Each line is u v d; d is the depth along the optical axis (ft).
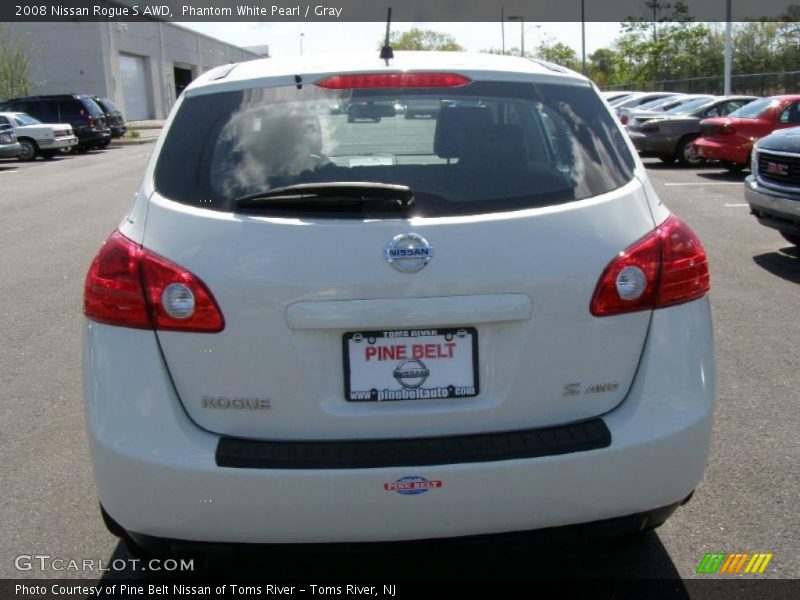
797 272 25.61
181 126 8.96
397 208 8.07
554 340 8.08
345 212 8.04
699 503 11.73
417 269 7.84
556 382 8.16
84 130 95.14
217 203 8.28
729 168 55.77
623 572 10.14
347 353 7.97
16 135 82.79
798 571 10.11
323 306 7.84
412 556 8.27
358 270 7.83
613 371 8.29
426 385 8.05
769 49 142.82
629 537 10.82
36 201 48.62
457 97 9.13
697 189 47.42
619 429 8.14
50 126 85.56
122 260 8.19
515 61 10.14
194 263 7.97
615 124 9.38
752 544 10.69
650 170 59.72
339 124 8.87
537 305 8.01
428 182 8.32
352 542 7.99
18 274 27.86
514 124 8.95
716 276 25.30
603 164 8.84
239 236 7.97
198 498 7.84
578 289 8.08
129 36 166.40
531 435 8.07
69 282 26.53
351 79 9.21
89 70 154.81
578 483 7.98
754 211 27.09
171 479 7.84
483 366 8.08
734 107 63.10
